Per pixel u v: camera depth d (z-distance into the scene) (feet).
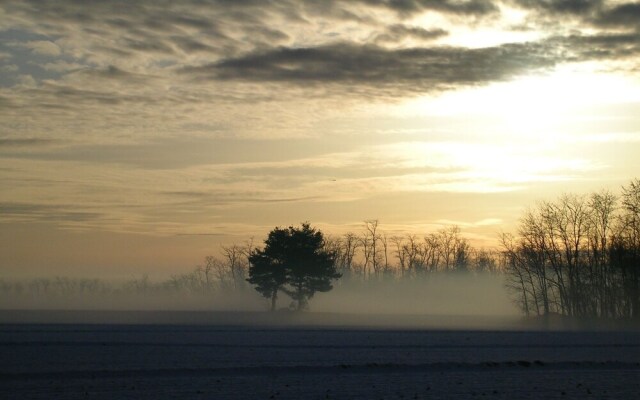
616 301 371.76
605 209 383.86
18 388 112.47
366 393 109.70
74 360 149.28
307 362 149.48
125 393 107.65
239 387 114.73
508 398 106.32
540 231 393.50
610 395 109.81
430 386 117.60
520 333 260.01
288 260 396.16
